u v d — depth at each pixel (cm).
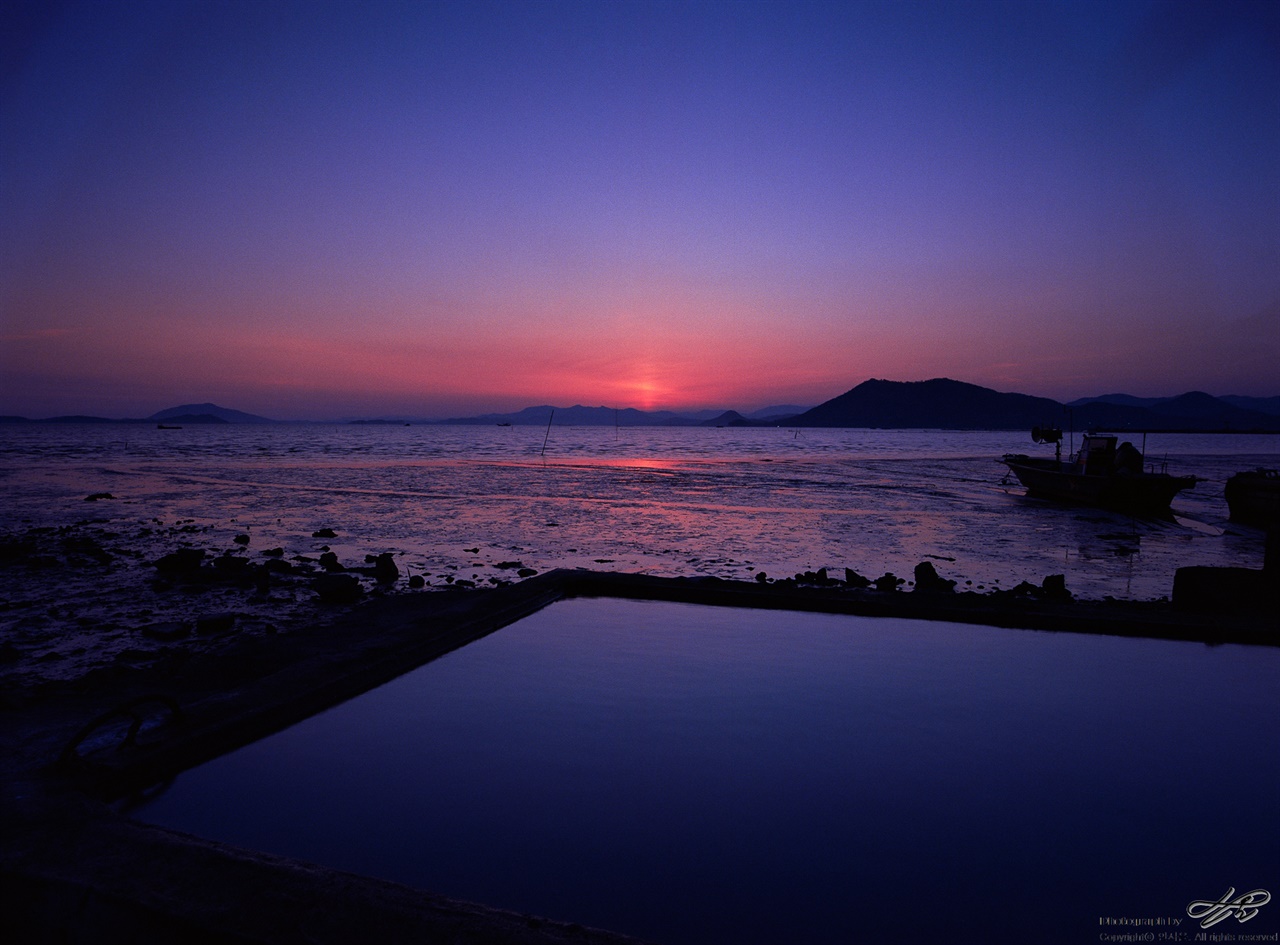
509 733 408
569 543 1484
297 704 427
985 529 1911
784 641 586
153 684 512
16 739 369
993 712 439
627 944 200
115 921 219
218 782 346
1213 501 3052
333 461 4834
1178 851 295
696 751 384
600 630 620
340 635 633
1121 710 442
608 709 443
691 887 267
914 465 5441
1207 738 401
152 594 906
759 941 237
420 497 2469
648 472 4181
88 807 283
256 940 200
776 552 1416
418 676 503
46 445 7131
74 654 635
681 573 1169
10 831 261
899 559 1373
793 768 365
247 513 1952
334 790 339
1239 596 649
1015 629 625
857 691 473
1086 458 2577
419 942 199
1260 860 288
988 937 243
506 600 670
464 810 322
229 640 682
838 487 3272
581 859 285
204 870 235
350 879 232
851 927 245
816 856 289
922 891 266
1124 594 1115
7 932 234
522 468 4350
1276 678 500
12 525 1669
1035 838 304
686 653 556
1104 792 343
